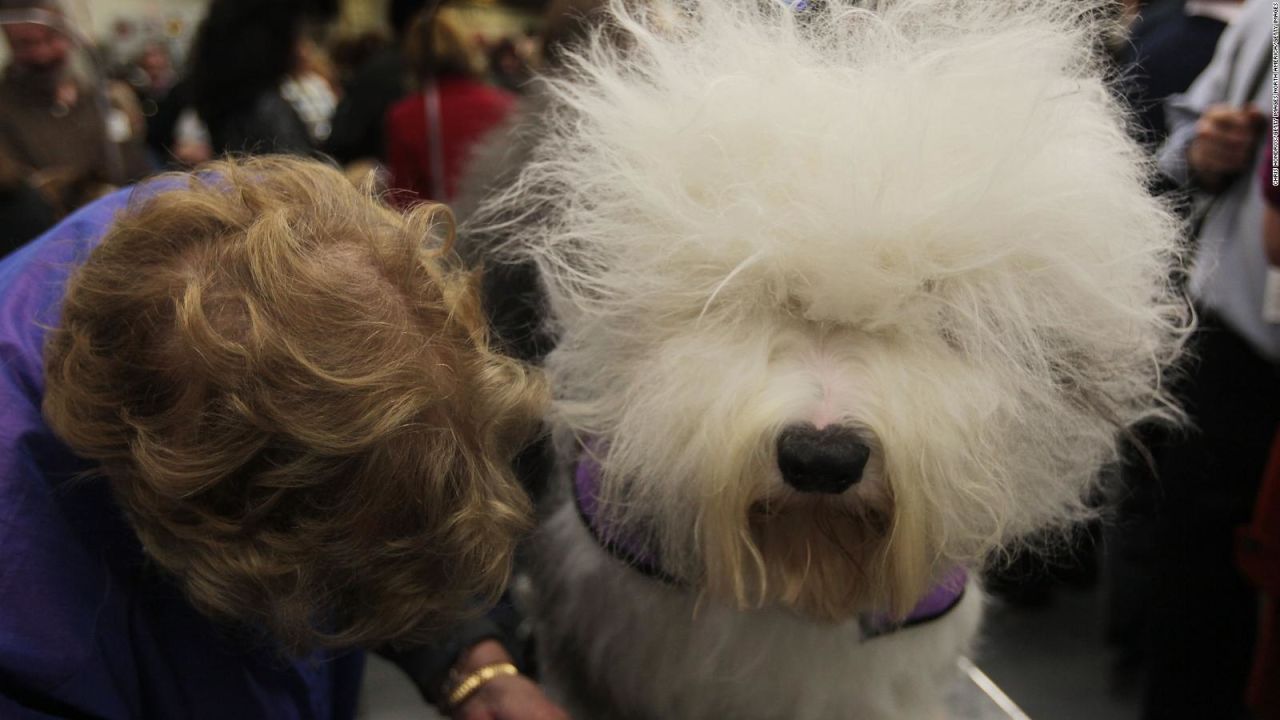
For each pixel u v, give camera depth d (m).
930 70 0.64
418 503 0.54
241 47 2.18
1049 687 1.92
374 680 1.23
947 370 0.62
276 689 0.73
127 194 0.77
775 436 0.59
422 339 0.54
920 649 0.75
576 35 0.90
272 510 0.53
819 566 0.67
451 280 0.61
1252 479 1.41
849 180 0.59
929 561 0.65
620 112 0.68
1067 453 0.70
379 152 2.62
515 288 0.80
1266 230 1.22
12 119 1.58
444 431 0.54
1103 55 0.74
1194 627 1.53
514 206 0.78
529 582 0.90
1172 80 1.51
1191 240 0.94
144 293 0.53
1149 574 1.66
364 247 0.56
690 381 0.63
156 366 0.52
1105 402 0.70
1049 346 0.66
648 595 0.73
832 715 0.75
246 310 0.51
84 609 0.61
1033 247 0.62
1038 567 0.87
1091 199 0.63
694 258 0.63
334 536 0.53
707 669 0.73
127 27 4.78
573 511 0.79
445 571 0.57
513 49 2.95
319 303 0.51
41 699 0.60
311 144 2.33
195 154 2.62
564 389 0.73
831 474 0.59
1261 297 1.30
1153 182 0.76
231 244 0.53
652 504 0.67
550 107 0.80
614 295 0.67
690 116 0.65
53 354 0.58
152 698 0.69
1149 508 1.52
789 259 0.60
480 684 0.81
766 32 0.69
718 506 0.62
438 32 2.01
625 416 0.66
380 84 2.59
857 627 0.71
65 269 0.66
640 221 0.66
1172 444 1.45
